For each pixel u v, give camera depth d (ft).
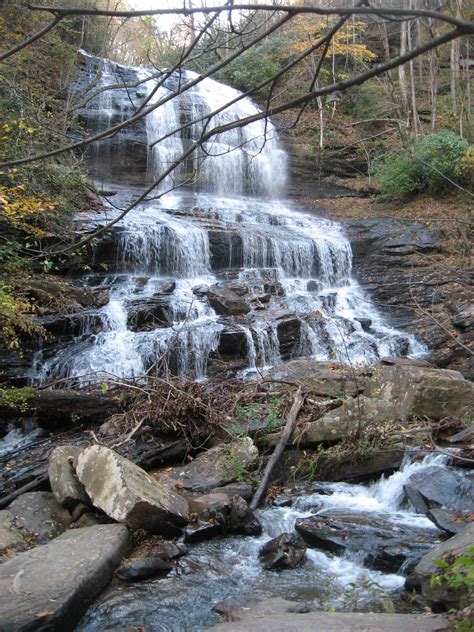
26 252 34.88
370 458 23.81
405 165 62.54
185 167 65.57
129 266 44.93
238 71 79.97
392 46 83.51
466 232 54.34
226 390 28.43
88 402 28.94
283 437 24.53
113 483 20.04
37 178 38.65
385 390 27.78
